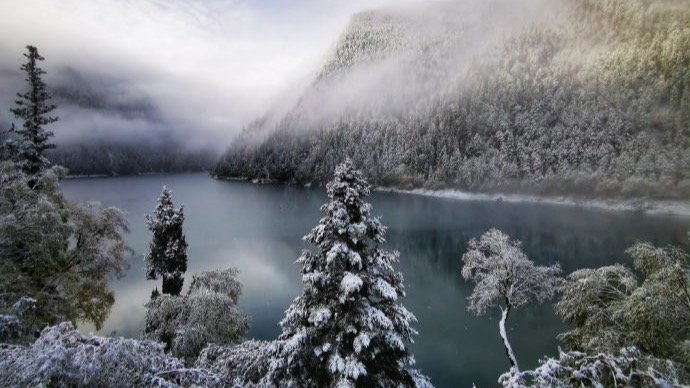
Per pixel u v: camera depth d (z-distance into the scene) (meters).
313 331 10.34
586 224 83.06
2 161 20.45
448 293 43.69
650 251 13.37
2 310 14.39
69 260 22.02
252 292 44.22
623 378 6.91
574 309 15.15
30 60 23.12
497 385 25.33
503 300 39.28
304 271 10.95
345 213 10.43
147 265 41.03
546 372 7.17
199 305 20.56
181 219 40.97
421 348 30.48
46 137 23.44
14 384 5.85
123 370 6.64
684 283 11.88
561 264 52.94
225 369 12.52
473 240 27.61
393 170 180.50
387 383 10.41
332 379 9.87
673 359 11.26
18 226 17.59
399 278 11.40
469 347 30.45
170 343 20.53
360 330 10.00
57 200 21.70
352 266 10.65
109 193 156.62
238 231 82.62
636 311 12.10
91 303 22.78
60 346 6.12
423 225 87.44
